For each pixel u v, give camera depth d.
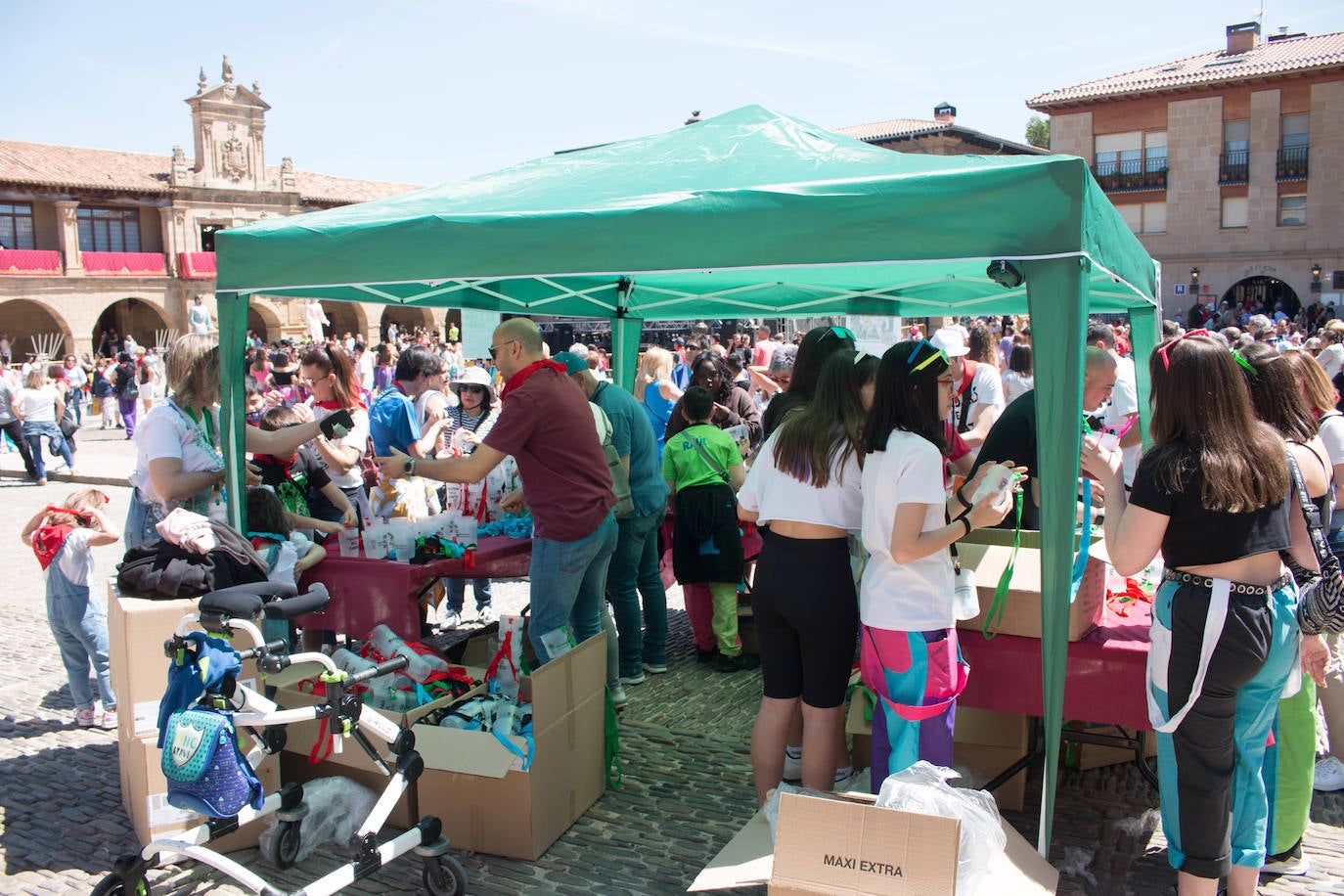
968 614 3.18
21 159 37.09
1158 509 2.61
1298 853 3.26
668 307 7.05
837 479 3.12
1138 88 35.69
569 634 3.93
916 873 2.49
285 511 4.30
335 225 3.91
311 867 3.35
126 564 3.57
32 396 13.41
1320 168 33.53
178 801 2.90
